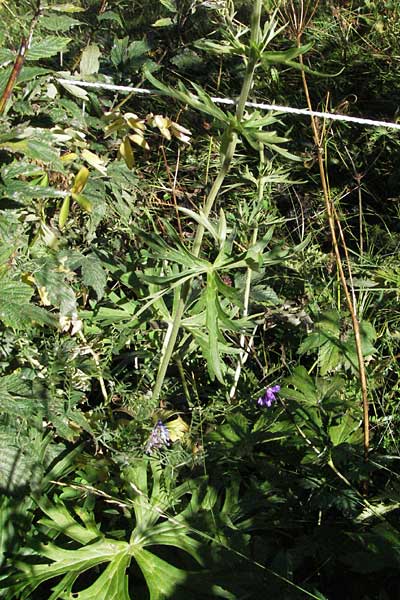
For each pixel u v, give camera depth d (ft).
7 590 7.13
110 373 9.00
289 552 7.63
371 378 9.52
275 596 7.22
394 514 8.07
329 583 7.70
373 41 14.52
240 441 8.46
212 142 12.16
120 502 7.88
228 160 7.85
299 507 8.19
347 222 12.28
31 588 7.15
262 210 11.53
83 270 9.00
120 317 9.13
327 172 12.80
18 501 7.66
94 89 10.25
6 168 7.84
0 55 8.35
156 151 12.64
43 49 8.25
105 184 9.81
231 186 11.60
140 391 9.15
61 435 7.96
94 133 10.59
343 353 9.53
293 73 14.02
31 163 8.61
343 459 8.20
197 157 12.43
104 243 10.14
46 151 7.88
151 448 8.30
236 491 8.02
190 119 12.87
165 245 7.96
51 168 8.78
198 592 7.25
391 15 14.79
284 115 12.77
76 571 7.32
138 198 11.44
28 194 7.82
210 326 7.84
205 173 12.33
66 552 7.43
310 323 10.30
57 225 9.39
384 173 12.83
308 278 10.87
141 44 11.35
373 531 7.42
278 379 9.30
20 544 7.59
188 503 8.24
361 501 7.84
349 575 7.70
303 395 8.77
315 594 7.19
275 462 8.55
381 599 7.21
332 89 13.75
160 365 8.79
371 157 12.98
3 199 7.86
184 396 9.64
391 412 9.40
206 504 7.95
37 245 8.81
